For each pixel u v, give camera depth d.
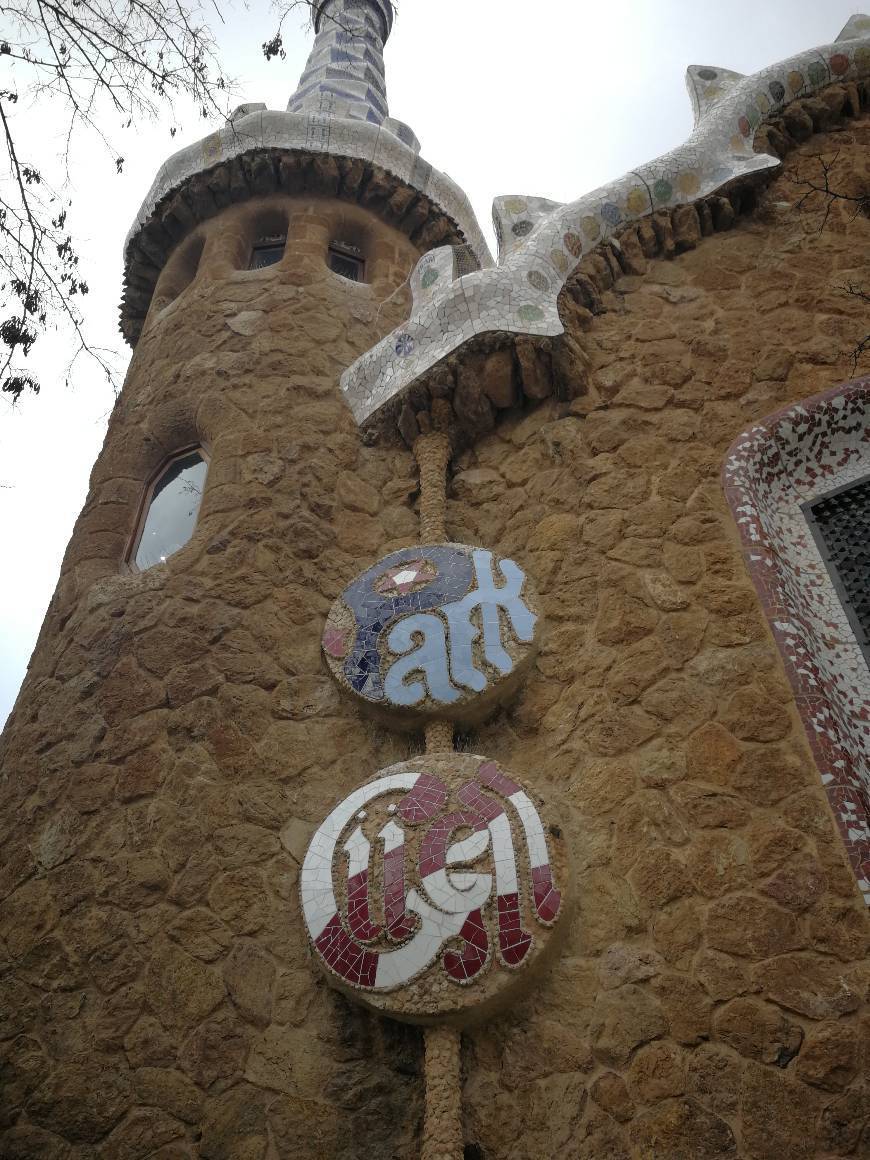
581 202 7.82
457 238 10.42
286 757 5.71
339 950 4.71
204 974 4.85
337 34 13.48
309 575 6.66
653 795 4.97
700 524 6.03
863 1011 4.10
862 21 9.53
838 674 5.45
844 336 7.02
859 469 6.41
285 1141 4.38
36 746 6.04
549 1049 4.43
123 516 7.61
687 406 6.75
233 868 5.21
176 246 10.21
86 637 6.52
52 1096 4.54
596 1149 4.09
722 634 5.47
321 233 9.66
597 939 4.63
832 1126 3.86
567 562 6.14
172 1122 4.42
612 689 5.44
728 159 8.23
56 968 4.97
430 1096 4.34
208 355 8.34
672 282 7.70
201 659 6.12
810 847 4.59
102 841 5.39
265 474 7.23
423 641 5.91
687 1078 4.12
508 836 4.89
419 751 5.71
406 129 10.87
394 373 7.49
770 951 4.34
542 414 7.10
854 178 8.30
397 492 7.28
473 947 4.58
